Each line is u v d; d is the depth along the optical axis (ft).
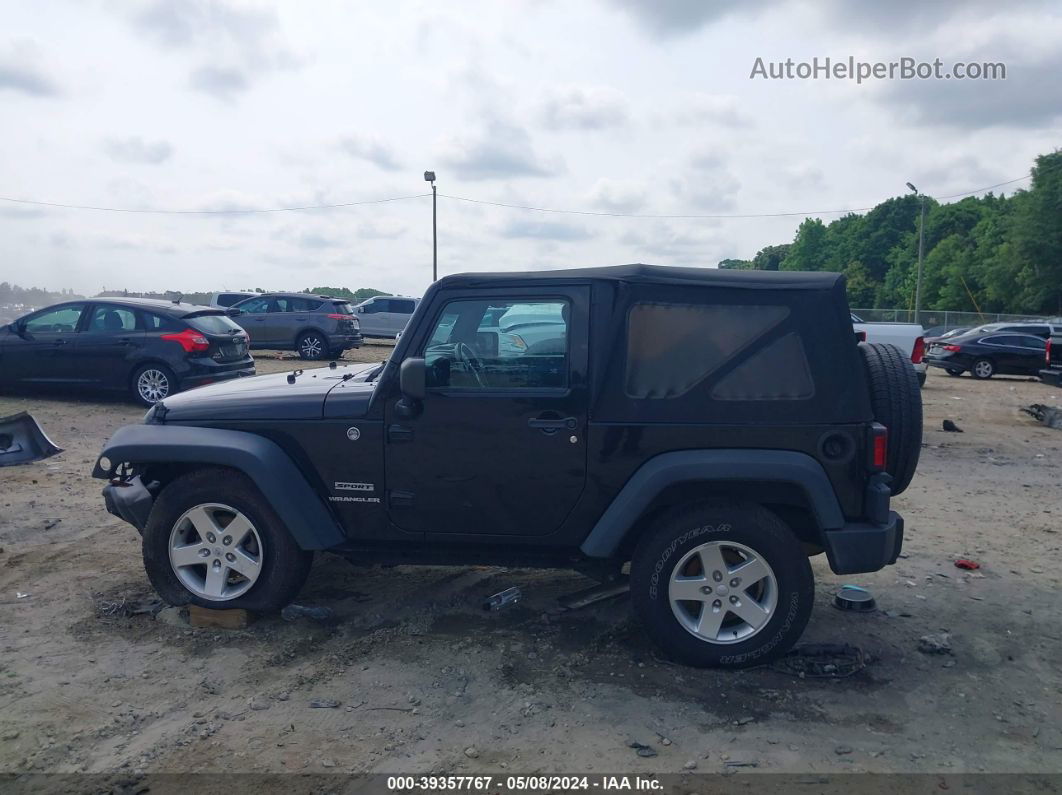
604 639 15.25
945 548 21.01
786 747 11.84
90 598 16.92
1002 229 228.43
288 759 11.49
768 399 13.88
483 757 11.55
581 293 14.23
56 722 12.35
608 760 11.48
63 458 29.40
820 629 15.85
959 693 13.48
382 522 15.06
